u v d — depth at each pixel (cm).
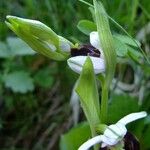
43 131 13
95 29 9
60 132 12
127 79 12
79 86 8
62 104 13
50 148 12
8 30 14
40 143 12
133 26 12
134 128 10
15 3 13
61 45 8
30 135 13
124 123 7
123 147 8
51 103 13
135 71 11
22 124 13
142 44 12
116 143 8
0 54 13
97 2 8
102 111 8
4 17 10
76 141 10
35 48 8
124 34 11
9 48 13
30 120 13
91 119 8
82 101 8
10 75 13
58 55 8
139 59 10
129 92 12
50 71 13
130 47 9
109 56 8
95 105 8
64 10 12
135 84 11
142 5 12
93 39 8
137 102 10
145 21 12
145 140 10
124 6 12
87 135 10
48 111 13
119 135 7
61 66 13
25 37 8
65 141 10
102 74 8
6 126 13
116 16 11
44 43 8
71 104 12
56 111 13
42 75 13
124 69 12
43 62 14
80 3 12
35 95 13
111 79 8
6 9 13
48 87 13
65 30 12
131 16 11
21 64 14
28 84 12
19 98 13
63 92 13
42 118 13
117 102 10
